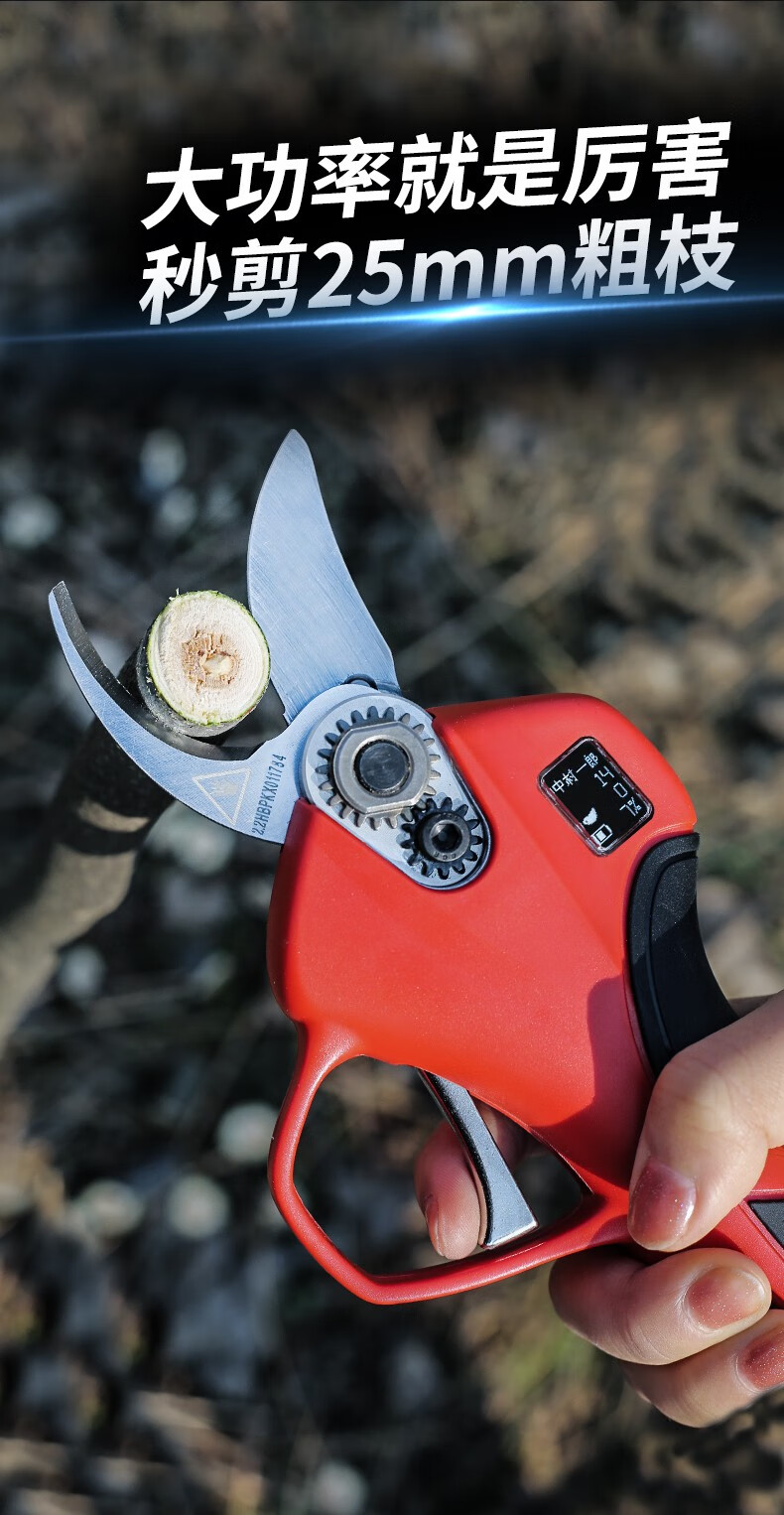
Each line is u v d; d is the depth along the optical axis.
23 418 0.56
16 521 0.53
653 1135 0.23
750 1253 0.24
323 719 0.24
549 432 0.58
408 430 0.58
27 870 0.34
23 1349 0.42
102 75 0.66
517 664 0.52
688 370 0.60
